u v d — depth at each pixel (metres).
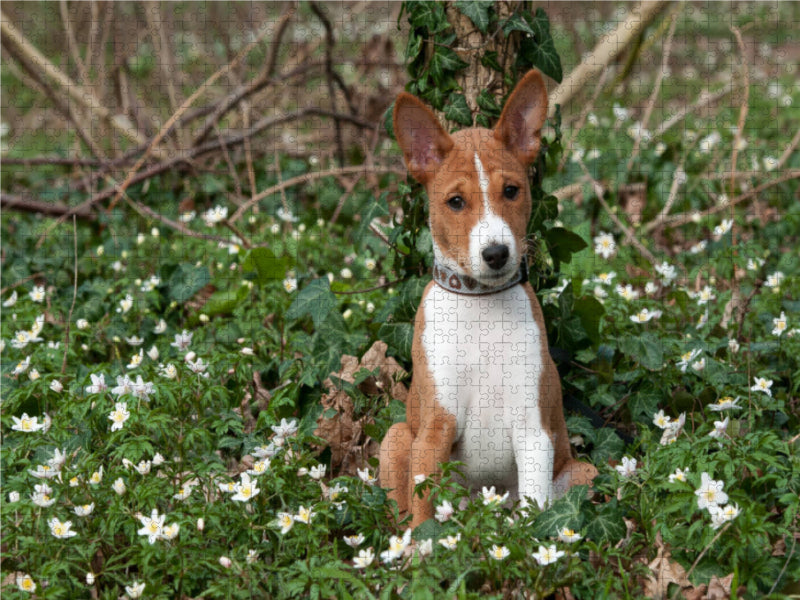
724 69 11.80
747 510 3.24
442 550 3.30
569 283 4.84
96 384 4.13
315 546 3.45
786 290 6.11
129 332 5.78
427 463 3.73
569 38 11.90
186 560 3.35
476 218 3.63
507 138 3.79
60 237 7.89
